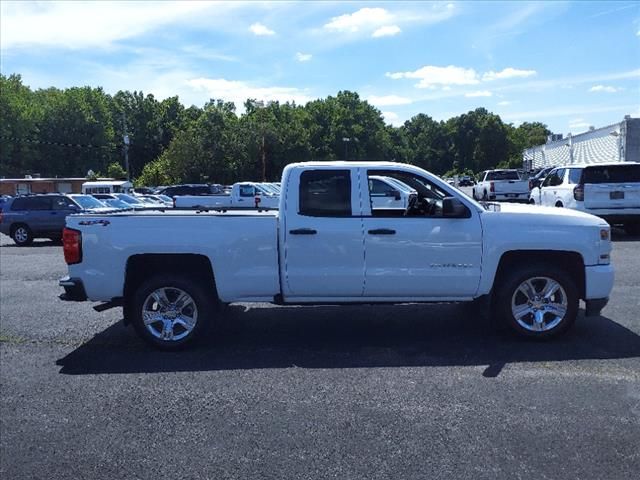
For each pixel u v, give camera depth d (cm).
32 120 9106
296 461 384
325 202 627
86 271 623
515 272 625
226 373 556
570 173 1529
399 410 459
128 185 5456
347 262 621
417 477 361
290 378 537
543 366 553
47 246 1931
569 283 620
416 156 12675
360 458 386
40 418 462
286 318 760
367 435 418
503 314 628
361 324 723
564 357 579
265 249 622
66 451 407
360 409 462
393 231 616
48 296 965
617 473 361
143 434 429
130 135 10169
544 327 627
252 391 507
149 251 618
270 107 8969
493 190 2883
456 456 385
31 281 1130
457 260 620
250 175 6944
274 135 7050
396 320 739
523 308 632
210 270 645
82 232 623
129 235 618
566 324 625
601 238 622
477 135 12275
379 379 529
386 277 620
